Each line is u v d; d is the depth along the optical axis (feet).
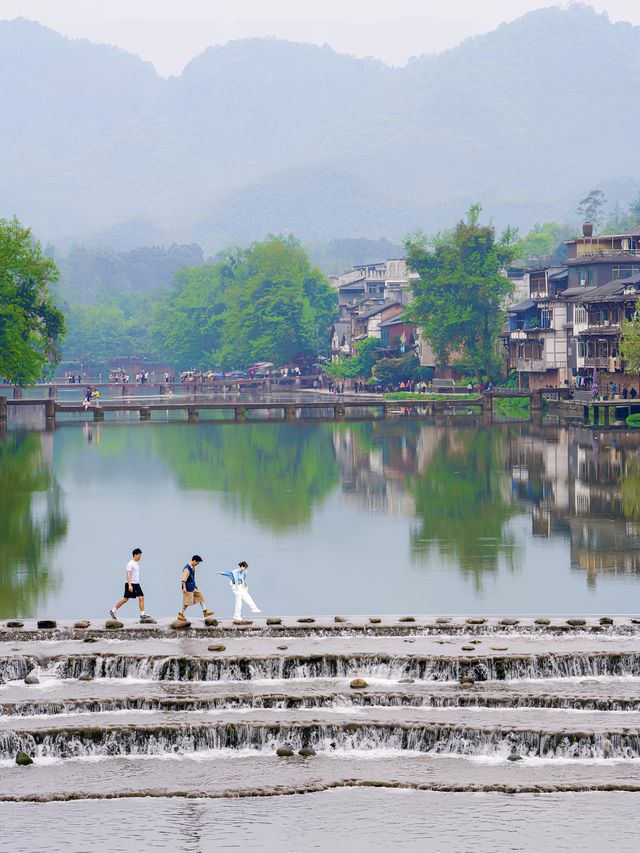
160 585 308.60
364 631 249.96
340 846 176.55
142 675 231.91
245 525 388.37
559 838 177.78
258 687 226.17
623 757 201.36
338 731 206.59
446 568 323.78
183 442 646.33
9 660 232.73
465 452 573.74
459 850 175.11
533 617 265.34
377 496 443.73
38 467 532.73
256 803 188.65
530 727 204.23
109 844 177.37
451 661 229.25
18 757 201.77
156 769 199.62
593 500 422.82
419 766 199.82
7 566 328.70
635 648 237.66
